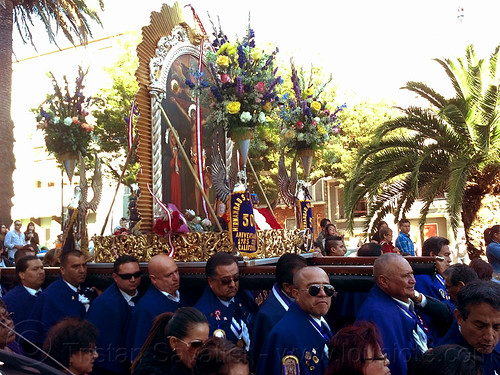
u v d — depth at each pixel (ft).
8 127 55.11
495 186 46.70
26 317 18.93
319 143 25.81
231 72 20.49
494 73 46.65
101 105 62.13
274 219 27.07
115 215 85.40
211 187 25.76
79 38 63.05
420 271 18.90
